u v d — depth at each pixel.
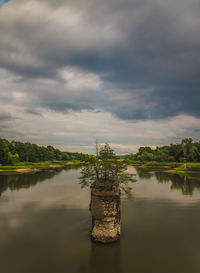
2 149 131.50
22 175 96.81
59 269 20.53
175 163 138.62
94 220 26.50
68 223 32.41
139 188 62.19
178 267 20.92
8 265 21.28
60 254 23.23
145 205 43.00
